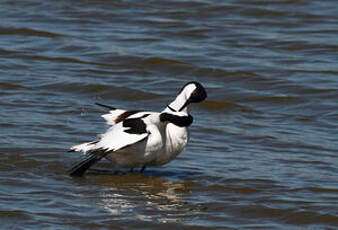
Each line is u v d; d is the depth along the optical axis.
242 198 11.56
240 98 17.41
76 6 23.94
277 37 21.81
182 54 20.11
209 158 13.50
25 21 22.41
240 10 23.94
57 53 19.95
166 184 12.12
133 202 11.29
